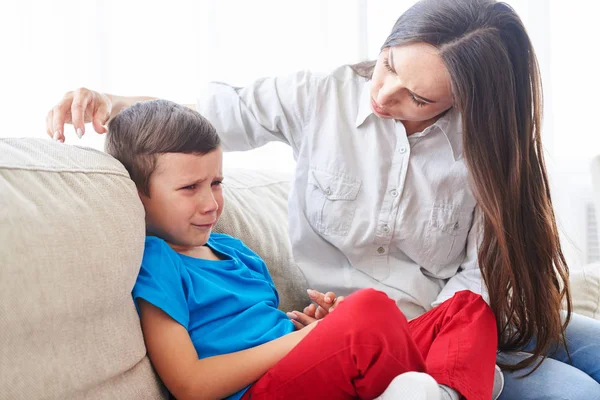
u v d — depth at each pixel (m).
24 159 0.83
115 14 1.83
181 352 0.94
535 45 2.42
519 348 1.23
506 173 1.15
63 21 1.76
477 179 1.15
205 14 1.93
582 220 2.41
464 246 1.34
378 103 1.16
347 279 1.30
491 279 1.20
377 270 1.30
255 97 1.33
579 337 1.24
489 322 1.08
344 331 0.88
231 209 1.37
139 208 0.93
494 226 1.15
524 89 1.14
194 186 1.03
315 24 2.08
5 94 1.71
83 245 0.80
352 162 1.28
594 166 1.78
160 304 0.94
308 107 1.31
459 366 0.97
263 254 1.36
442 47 1.06
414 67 1.07
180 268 1.02
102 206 0.86
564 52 2.45
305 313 1.20
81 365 0.78
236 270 1.14
